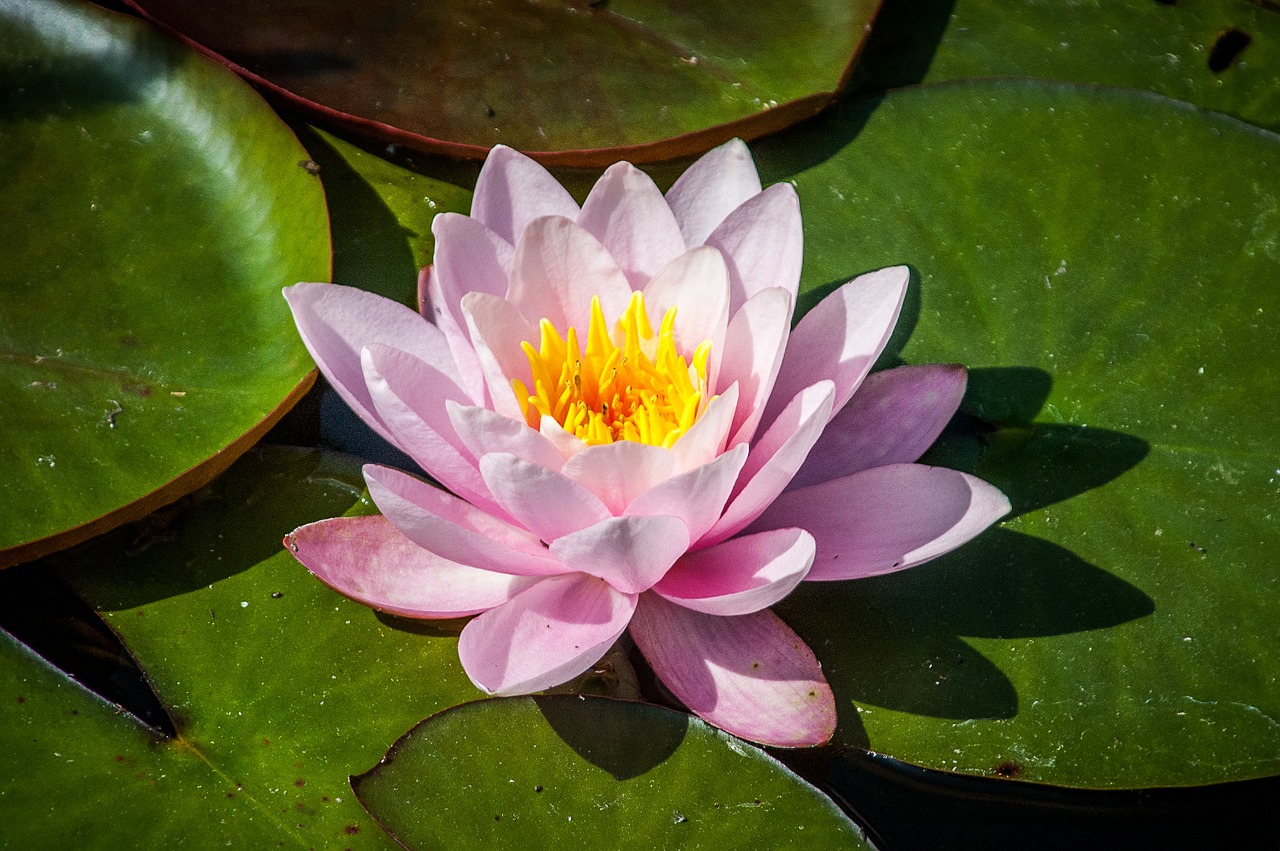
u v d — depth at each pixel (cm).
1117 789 63
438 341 65
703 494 62
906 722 64
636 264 65
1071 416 67
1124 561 65
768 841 62
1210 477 66
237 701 63
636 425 64
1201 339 67
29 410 65
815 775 64
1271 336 67
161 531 65
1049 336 67
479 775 62
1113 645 64
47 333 66
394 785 62
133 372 66
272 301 67
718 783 62
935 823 63
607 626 62
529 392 64
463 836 62
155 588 65
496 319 63
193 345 66
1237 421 66
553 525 62
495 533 63
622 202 65
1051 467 66
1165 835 63
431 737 62
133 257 67
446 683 64
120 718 63
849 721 64
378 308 64
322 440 67
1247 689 64
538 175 65
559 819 62
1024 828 63
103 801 62
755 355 64
